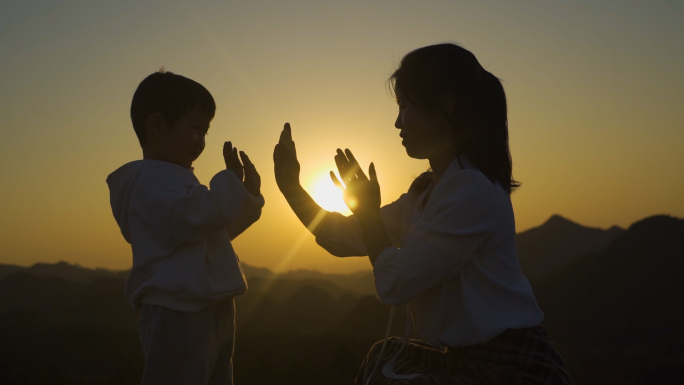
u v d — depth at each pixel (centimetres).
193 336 225
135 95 256
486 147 205
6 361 1582
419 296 206
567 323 2873
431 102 204
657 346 2208
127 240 245
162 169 242
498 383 182
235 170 253
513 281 197
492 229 192
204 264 230
